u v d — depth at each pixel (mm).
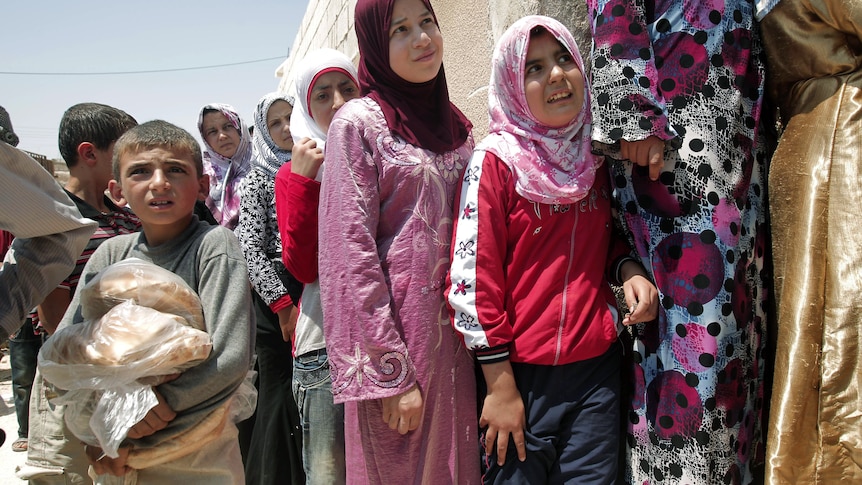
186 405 1449
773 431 1355
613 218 1605
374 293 1433
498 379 1443
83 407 1436
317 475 1791
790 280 1394
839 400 1300
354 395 1426
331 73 2160
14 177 1406
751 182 1499
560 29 1470
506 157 1475
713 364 1375
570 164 1474
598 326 1464
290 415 2326
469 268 1438
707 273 1387
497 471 1502
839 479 1303
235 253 1652
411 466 1495
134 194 1605
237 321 1557
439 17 3033
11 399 4641
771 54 1503
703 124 1409
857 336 1289
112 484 1555
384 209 1532
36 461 1839
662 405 1433
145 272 1494
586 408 1469
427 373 1483
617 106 1403
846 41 1385
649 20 1481
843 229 1324
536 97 1455
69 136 2133
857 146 1333
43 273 1515
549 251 1477
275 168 2725
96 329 1399
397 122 1554
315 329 1815
